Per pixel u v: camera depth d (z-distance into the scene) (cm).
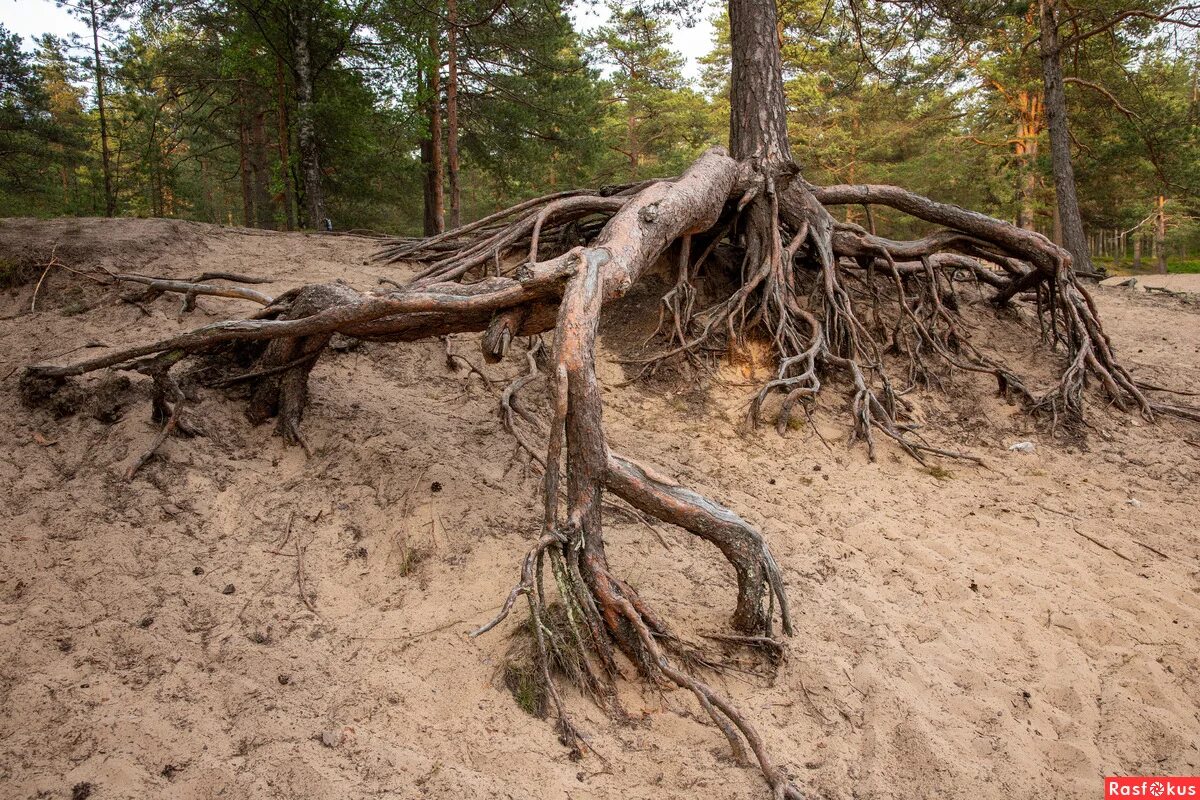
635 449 660
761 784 341
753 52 873
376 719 351
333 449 536
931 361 876
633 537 518
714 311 812
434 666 387
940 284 974
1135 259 4125
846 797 345
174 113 2455
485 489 528
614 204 827
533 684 375
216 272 780
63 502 450
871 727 390
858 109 3158
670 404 743
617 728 368
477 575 452
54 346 632
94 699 336
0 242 793
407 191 2541
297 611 409
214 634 384
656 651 366
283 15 1731
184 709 339
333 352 668
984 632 481
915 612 493
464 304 458
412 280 778
